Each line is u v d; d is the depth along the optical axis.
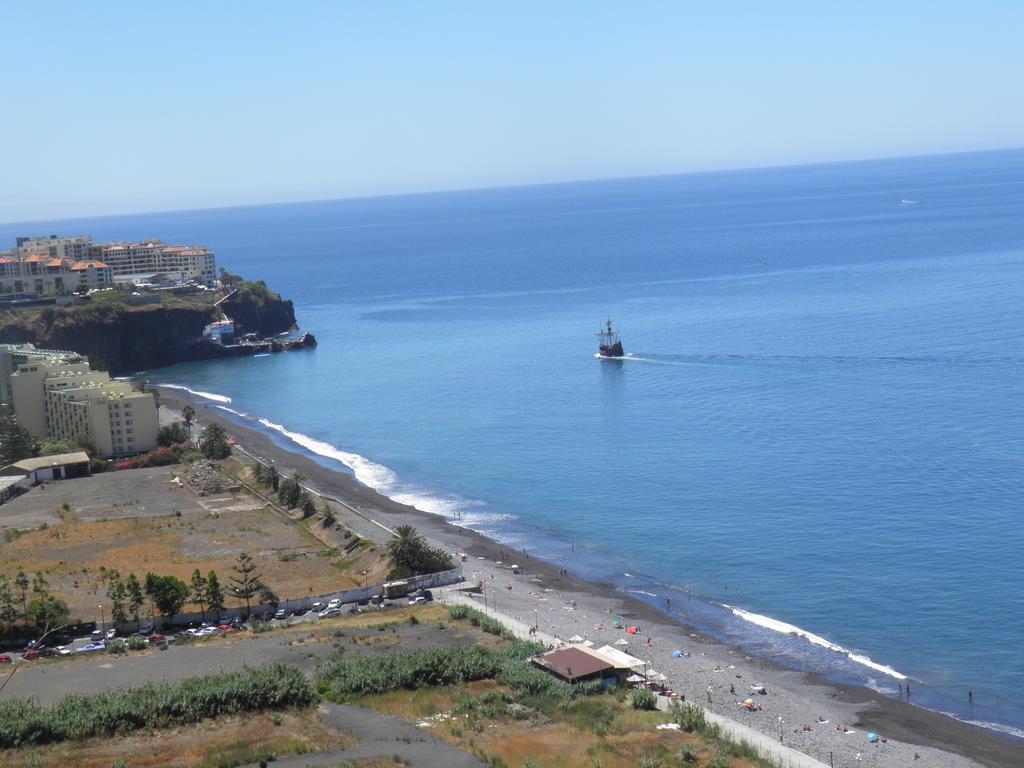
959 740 121.88
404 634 153.62
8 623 157.38
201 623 163.38
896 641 147.38
